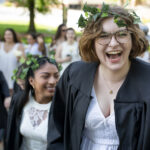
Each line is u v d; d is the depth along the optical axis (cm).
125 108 138
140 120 137
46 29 1722
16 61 501
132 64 146
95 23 135
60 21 2203
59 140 173
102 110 148
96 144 154
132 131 136
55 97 173
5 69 499
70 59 461
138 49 143
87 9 142
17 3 1429
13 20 2188
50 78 199
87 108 149
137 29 138
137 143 138
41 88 200
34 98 213
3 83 296
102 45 135
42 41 564
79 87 155
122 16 133
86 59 154
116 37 132
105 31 132
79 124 152
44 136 195
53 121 173
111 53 134
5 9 2755
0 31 1484
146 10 1817
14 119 213
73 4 2177
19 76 218
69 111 161
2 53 493
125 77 146
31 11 1410
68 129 165
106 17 134
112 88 148
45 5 1376
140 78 140
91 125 150
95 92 152
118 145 147
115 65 136
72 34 463
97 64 156
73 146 159
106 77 150
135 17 138
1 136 274
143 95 136
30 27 1442
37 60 206
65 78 167
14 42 510
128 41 133
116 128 138
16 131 210
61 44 475
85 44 144
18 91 221
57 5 1384
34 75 201
